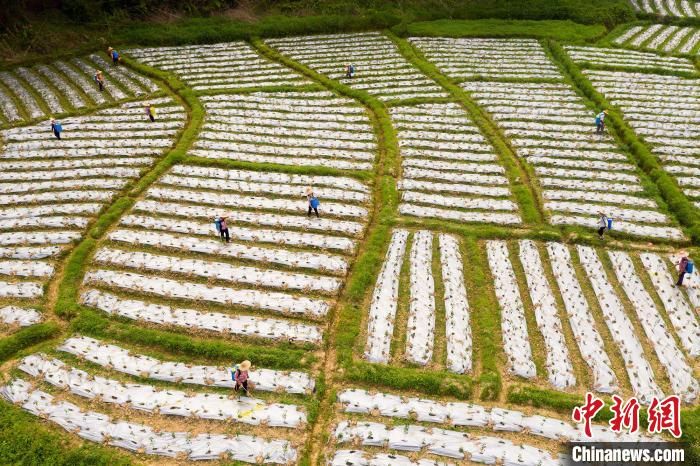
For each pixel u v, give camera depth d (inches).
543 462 506.3
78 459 505.0
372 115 1262.3
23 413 546.0
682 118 1218.0
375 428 536.4
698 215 866.8
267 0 1939.0
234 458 510.0
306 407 558.6
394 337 652.7
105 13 1723.7
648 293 721.0
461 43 1748.3
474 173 1018.7
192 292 707.4
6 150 1055.6
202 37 1715.1
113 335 642.2
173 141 1114.7
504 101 1315.2
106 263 764.0
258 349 624.7
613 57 1612.9
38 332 641.0
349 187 960.3
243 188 946.7
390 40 1782.7
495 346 638.5
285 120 1225.4
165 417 548.1
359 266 765.3
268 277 738.8
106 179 969.5
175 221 855.7
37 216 861.2
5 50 1491.1
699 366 615.8
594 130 1175.0
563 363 610.5
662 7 2171.5
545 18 1969.7
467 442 524.1
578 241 821.9
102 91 1339.8
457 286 726.5
